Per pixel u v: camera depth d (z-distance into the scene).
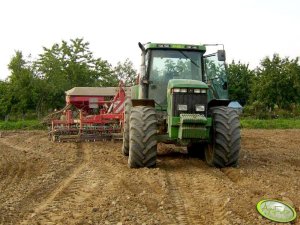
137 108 9.33
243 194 6.66
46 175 8.71
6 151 12.92
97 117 15.12
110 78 42.06
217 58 9.87
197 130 8.68
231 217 5.55
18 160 10.76
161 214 5.85
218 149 9.16
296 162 11.02
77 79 40.00
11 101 34.94
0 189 7.52
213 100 9.55
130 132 9.12
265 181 7.72
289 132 22.95
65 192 7.16
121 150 12.73
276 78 37.44
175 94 8.94
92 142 14.78
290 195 6.66
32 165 10.05
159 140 9.30
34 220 5.56
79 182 8.01
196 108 8.94
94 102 18.89
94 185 7.68
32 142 15.56
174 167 9.52
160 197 6.72
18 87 33.88
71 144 14.25
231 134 9.10
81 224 5.37
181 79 9.43
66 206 6.25
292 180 7.96
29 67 35.91
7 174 9.11
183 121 8.61
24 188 7.49
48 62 37.97
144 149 9.01
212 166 9.50
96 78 41.88
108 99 20.56
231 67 45.47
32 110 35.44
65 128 15.02
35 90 33.91
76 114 17.98
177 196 6.85
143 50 10.06
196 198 6.70
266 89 37.72
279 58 38.28
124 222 5.41
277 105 38.41
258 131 23.97
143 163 9.12
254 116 37.94
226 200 6.30
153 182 7.74
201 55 10.23
